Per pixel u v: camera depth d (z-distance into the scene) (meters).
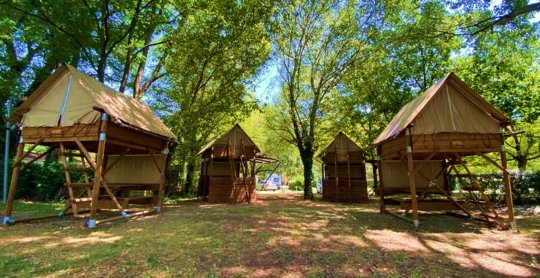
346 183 20.09
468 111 9.48
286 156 40.47
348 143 21.25
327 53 22.33
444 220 10.63
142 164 13.20
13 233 7.73
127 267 5.01
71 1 14.05
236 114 23.06
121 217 10.09
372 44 20.47
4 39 16.41
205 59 18.44
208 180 21.36
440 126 9.34
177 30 17.30
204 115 20.09
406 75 21.89
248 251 6.11
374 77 21.41
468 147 9.27
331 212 13.02
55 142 9.97
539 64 19.05
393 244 6.95
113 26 16.88
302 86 24.39
